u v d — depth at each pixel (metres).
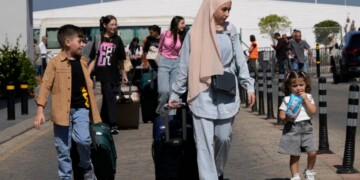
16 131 15.90
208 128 8.05
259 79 18.84
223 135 8.16
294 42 27.08
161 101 14.89
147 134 14.87
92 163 8.78
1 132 15.57
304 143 8.87
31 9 29.80
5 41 27.28
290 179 9.59
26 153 13.04
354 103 9.78
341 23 76.69
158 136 8.49
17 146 14.04
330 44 43.56
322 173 9.79
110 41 14.95
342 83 32.06
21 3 28.11
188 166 8.51
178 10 71.19
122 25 39.66
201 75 7.99
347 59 30.91
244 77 8.25
